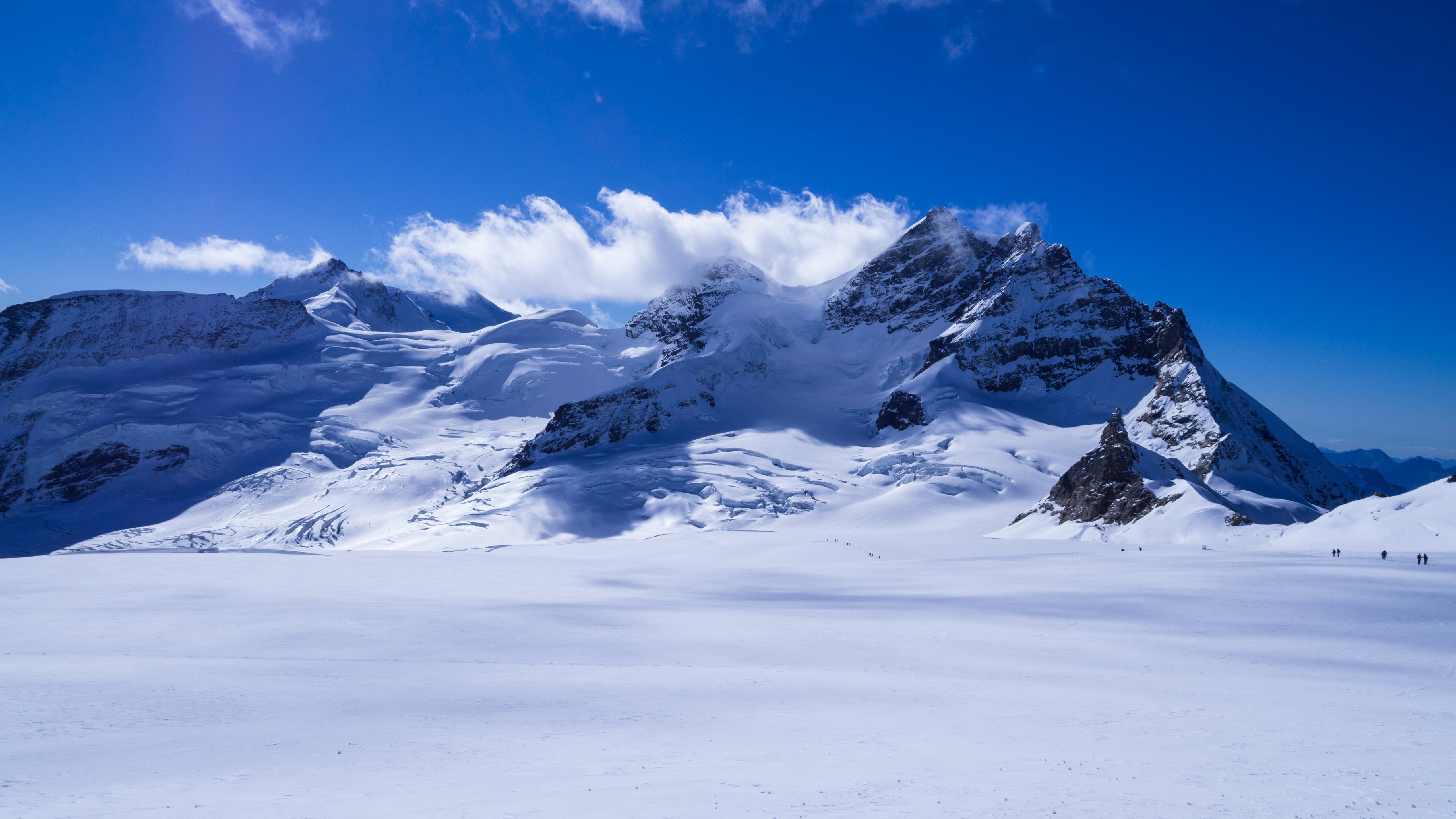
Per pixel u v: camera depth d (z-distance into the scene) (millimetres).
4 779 19453
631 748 22297
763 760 20625
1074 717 26500
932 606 60594
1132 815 15414
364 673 35844
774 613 58000
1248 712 27453
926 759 20578
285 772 20031
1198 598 59844
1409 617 51375
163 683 32719
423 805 16781
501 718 26578
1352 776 18516
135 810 16750
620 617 55938
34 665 37719
